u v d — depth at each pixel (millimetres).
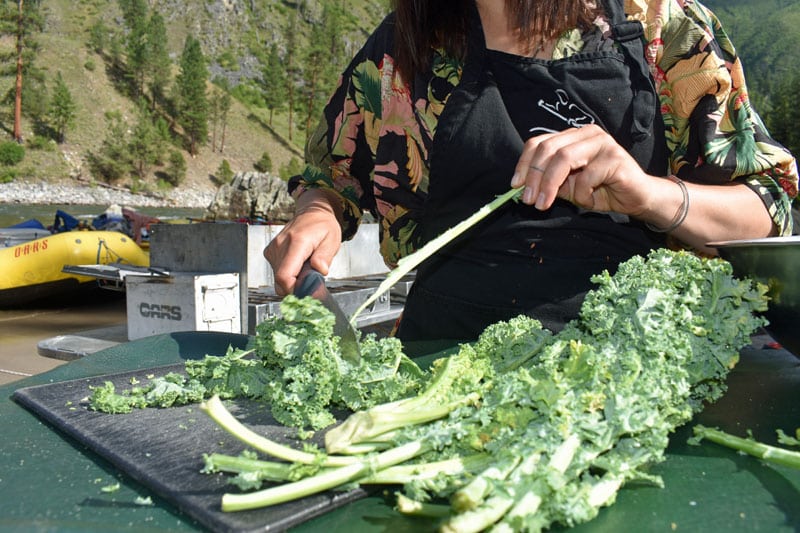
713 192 1267
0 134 70812
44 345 3391
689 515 726
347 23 139375
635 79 1419
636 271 1100
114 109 84750
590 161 1124
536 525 623
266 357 1164
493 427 816
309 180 1904
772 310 1104
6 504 790
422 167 1648
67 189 67312
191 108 85750
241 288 3631
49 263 6504
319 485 755
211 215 17781
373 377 1088
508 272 1528
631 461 775
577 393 820
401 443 828
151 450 938
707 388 1096
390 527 723
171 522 734
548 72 1442
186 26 126438
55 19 100812
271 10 136000
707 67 1344
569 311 1485
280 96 105875
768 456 850
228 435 1001
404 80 1631
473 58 1514
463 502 635
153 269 3670
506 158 1471
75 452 978
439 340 1621
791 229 1417
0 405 1249
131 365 1546
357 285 4555
